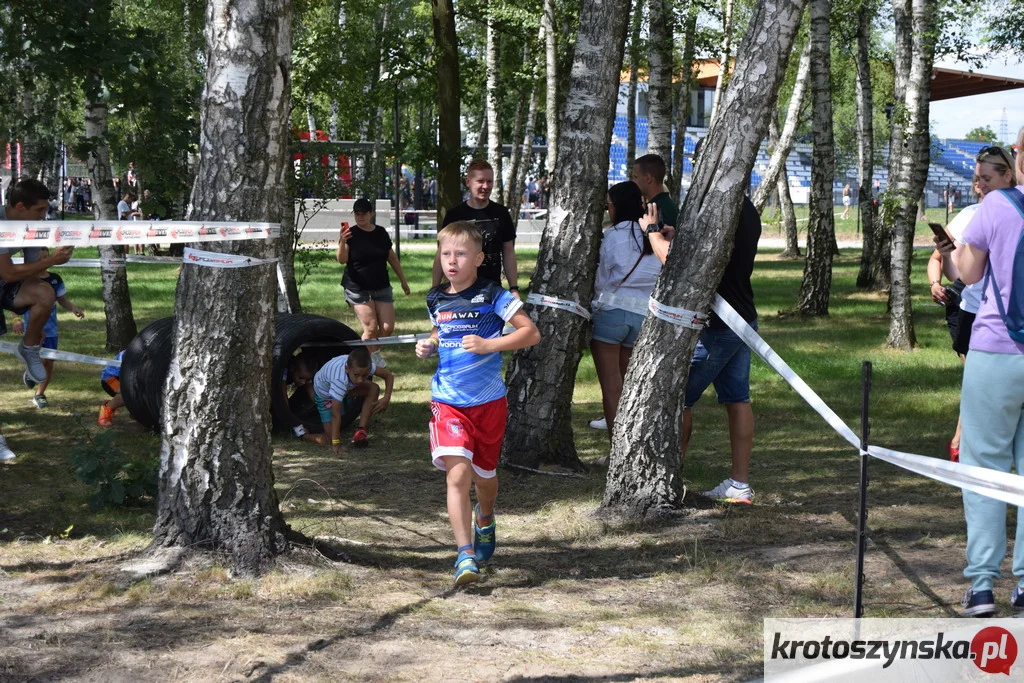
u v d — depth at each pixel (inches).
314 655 155.3
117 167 518.9
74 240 183.3
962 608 178.4
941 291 283.3
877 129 1839.3
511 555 212.1
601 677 148.6
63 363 458.6
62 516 234.2
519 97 983.6
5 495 251.8
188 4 773.9
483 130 1558.8
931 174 2551.7
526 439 283.3
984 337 173.8
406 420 359.6
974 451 176.6
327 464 297.6
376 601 181.2
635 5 780.6
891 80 1272.1
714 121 227.8
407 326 610.9
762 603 182.9
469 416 193.2
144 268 1052.5
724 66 788.6
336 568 196.5
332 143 617.3
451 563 206.8
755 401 402.6
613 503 237.5
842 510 243.1
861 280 898.7
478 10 813.2
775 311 748.6
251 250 189.6
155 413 315.6
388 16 1063.6
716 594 187.2
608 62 277.6
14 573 191.3
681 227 229.9
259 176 188.9
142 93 414.6
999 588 191.3
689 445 329.1
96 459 238.2
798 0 218.1
